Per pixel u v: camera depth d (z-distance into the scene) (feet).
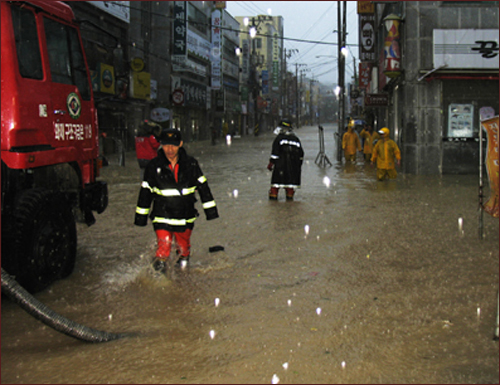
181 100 127.95
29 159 15.57
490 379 10.23
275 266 19.13
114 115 91.35
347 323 13.35
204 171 57.26
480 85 52.11
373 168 59.88
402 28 53.88
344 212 30.25
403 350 11.65
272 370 10.75
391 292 15.83
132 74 96.48
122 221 28.32
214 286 16.75
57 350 11.93
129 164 66.64
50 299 15.64
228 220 28.30
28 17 16.20
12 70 15.02
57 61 18.07
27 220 15.14
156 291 16.31
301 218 28.60
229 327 13.20
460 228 24.89
